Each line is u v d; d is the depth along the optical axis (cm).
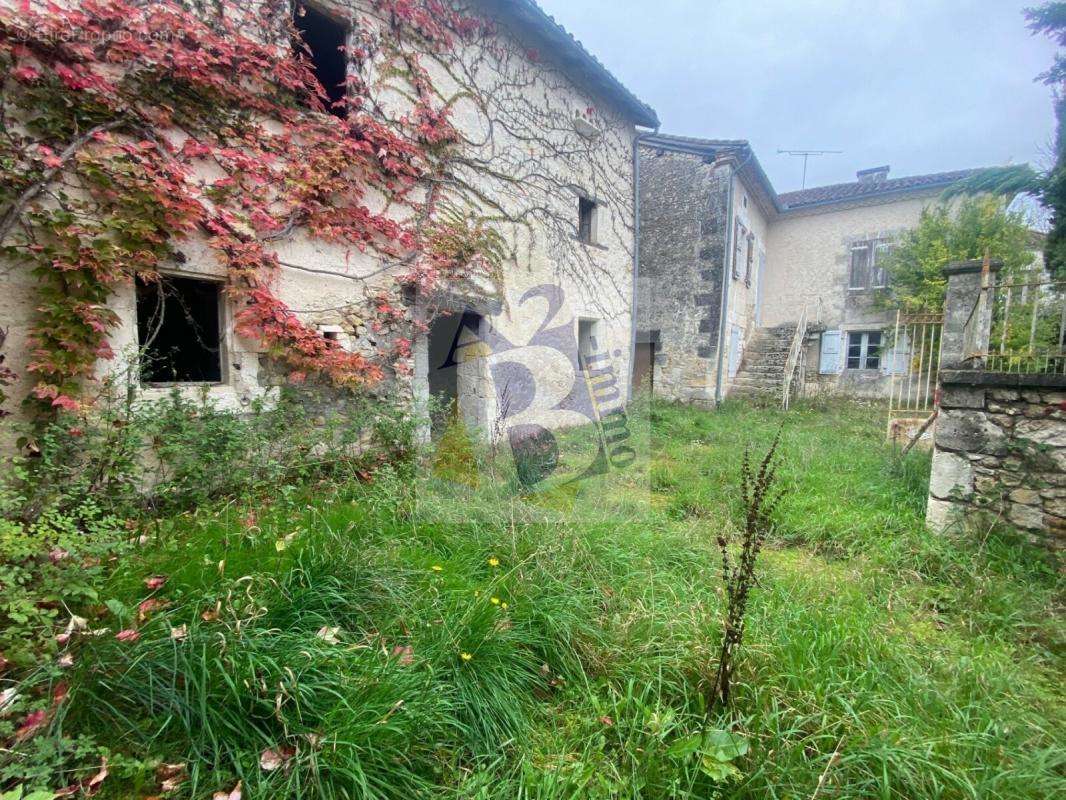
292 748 130
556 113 626
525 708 167
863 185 1298
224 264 339
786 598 230
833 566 292
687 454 557
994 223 873
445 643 170
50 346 268
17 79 259
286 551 204
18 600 142
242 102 346
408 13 438
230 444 304
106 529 200
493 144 538
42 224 265
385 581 199
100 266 277
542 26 545
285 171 371
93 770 122
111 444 258
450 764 143
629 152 778
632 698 165
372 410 394
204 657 137
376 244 432
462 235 501
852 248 1216
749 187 1087
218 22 333
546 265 616
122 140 296
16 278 265
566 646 191
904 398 877
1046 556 280
